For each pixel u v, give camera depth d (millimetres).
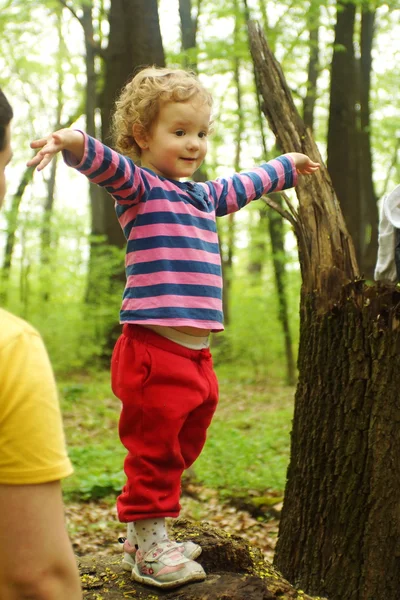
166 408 2236
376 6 12281
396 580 3264
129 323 2299
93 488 6594
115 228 14633
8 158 1236
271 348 15844
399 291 3348
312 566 3439
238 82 15492
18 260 17062
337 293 3479
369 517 3316
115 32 10867
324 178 3703
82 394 11977
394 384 3320
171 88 2316
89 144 2041
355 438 3371
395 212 3875
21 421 1119
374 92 16484
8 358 1139
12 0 14742
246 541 2729
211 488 6832
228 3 12422
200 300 2277
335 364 3439
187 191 2385
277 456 7859
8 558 1112
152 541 2295
